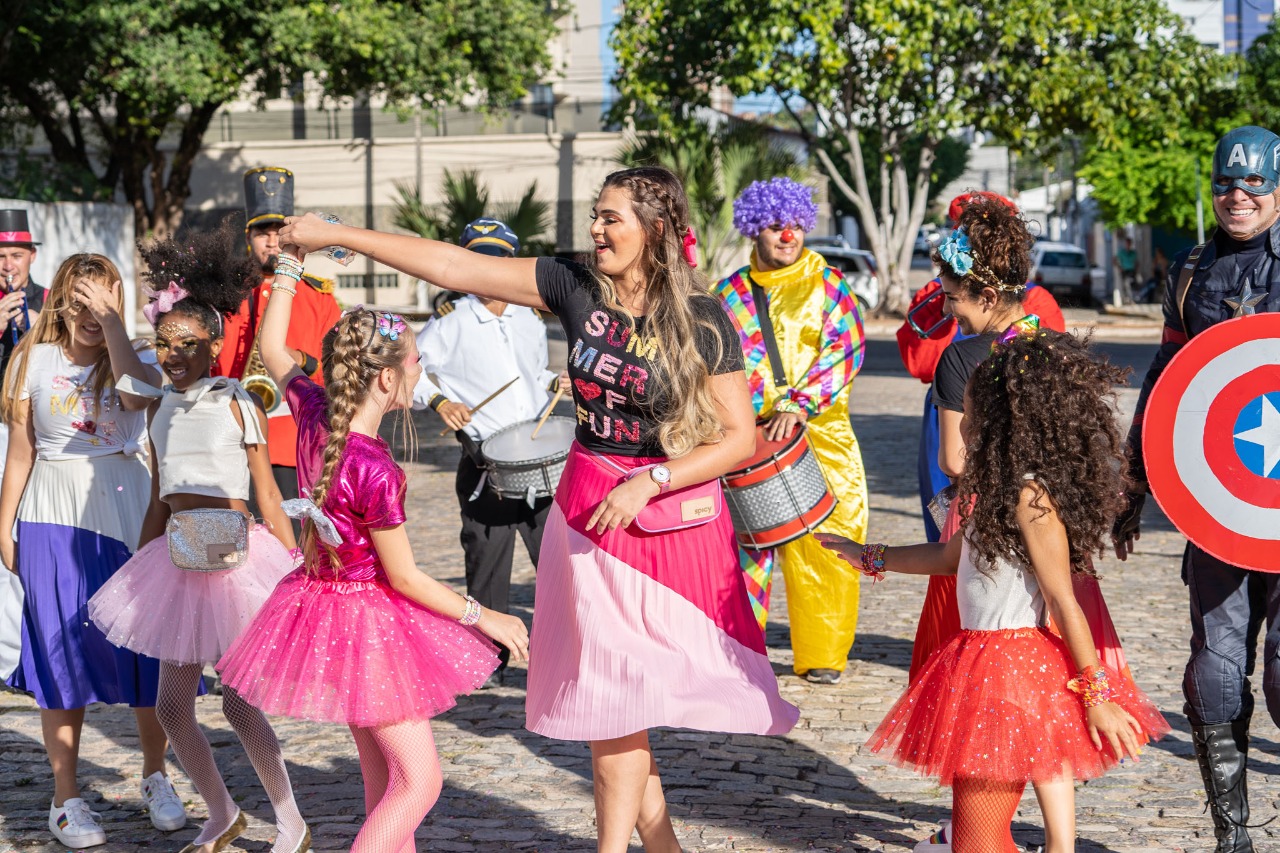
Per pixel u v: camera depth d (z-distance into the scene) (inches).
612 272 123.4
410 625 128.3
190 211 1370.6
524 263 130.3
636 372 122.8
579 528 126.8
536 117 1391.5
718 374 124.7
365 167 1370.6
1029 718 118.1
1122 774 175.9
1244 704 144.1
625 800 126.3
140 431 167.2
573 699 123.3
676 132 1048.2
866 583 294.7
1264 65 1144.8
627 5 1047.6
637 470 125.3
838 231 2048.5
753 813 162.7
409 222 1123.9
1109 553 319.3
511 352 219.5
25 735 197.3
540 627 130.1
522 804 167.0
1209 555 144.9
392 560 125.9
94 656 158.4
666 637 124.3
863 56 1048.2
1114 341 936.9
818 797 168.6
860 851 151.0
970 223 142.9
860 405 628.4
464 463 219.0
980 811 122.9
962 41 1003.9
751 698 125.6
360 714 123.3
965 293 143.9
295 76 993.5
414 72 979.3
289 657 126.2
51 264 925.8
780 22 971.3
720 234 1043.3
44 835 159.0
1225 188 143.4
